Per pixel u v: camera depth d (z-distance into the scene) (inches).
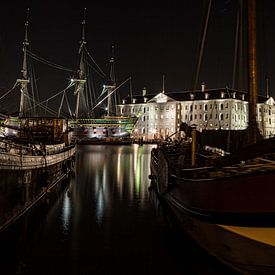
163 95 5467.5
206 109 4945.9
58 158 1091.9
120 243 526.0
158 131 5438.0
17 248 499.5
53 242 527.5
